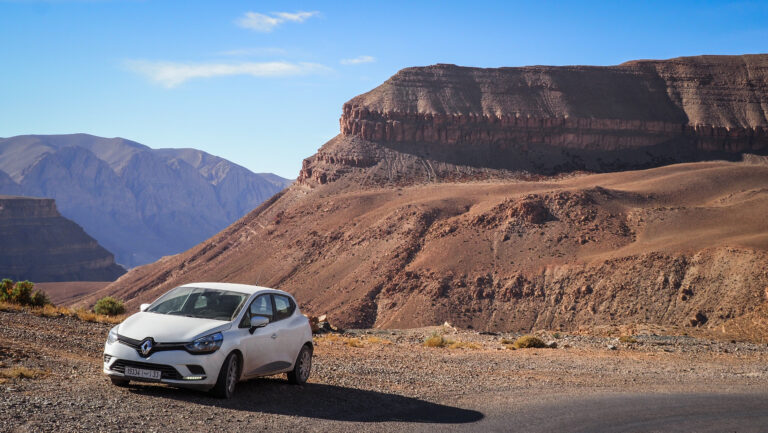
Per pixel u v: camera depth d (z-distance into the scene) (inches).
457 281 5359.3
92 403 329.7
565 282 4913.9
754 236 4539.9
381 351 821.2
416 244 6284.5
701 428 372.2
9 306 920.3
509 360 784.3
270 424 325.7
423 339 1145.4
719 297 3924.7
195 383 359.3
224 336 374.0
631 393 517.3
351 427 336.2
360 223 7342.5
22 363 446.0
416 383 526.9
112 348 368.5
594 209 6013.8
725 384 604.1
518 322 4739.2
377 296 5644.7
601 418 394.9
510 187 7834.6
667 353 983.6
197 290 421.1
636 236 5467.5
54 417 295.3
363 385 492.1
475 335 1310.3
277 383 450.6
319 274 6574.8
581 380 600.7
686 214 5629.9
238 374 386.3
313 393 428.1
